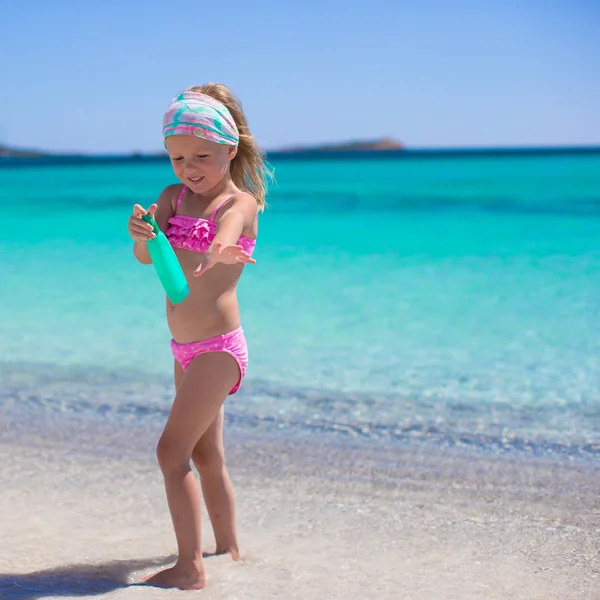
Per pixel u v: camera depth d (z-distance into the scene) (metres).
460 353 6.26
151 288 9.48
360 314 7.85
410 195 29.50
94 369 5.84
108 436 4.42
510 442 4.29
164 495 3.56
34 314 7.93
